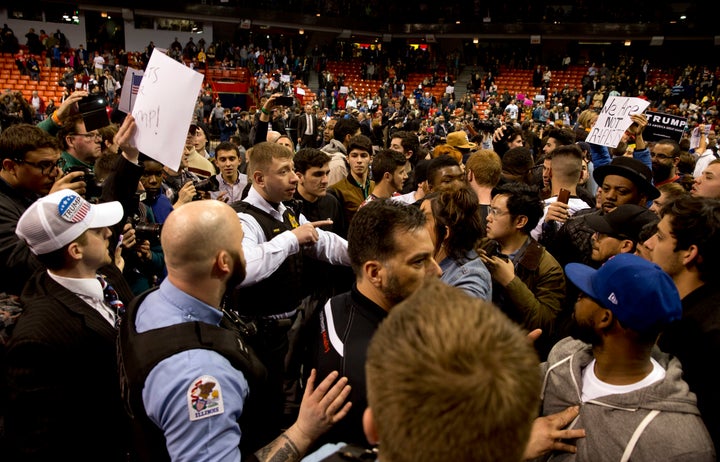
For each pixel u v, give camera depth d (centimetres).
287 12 2716
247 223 243
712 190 325
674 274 173
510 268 222
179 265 142
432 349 67
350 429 139
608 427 127
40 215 160
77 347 157
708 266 164
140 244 264
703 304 162
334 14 2847
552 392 144
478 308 73
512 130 582
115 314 188
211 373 128
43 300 161
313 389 146
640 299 121
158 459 132
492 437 65
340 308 158
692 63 2833
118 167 227
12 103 1259
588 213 293
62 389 152
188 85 210
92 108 305
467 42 3081
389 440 69
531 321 218
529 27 2816
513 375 67
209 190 353
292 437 130
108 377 167
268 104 516
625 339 127
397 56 3022
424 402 65
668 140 439
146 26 2561
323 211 361
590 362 143
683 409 122
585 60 2997
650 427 121
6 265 215
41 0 2288
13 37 2127
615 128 393
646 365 130
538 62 3003
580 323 137
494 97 2497
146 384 128
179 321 139
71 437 153
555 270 246
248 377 142
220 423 127
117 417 169
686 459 117
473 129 897
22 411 147
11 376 148
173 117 212
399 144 517
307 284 287
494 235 254
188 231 139
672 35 2622
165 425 126
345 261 248
